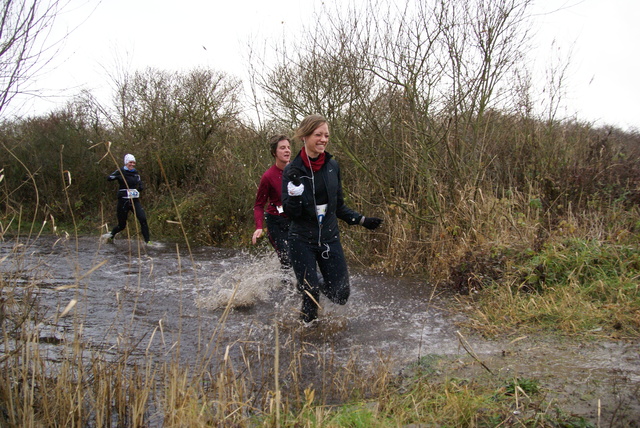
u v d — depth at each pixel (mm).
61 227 12727
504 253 5828
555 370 3410
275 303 5410
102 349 3807
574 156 7816
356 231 8062
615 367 3422
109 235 10219
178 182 13750
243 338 4336
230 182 10727
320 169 4207
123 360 3262
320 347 4121
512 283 5219
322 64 8414
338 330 4500
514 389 2996
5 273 3479
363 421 2727
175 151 13742
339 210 4457
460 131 7484
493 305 4949
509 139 8297
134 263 7828
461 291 5727
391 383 3400
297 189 4090
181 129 14523
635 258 5016
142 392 2924
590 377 3262
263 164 10234
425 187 7488
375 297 5684
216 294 5730
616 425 2617
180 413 2621
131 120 14984
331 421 2730
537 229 5996
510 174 7824
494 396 2963
